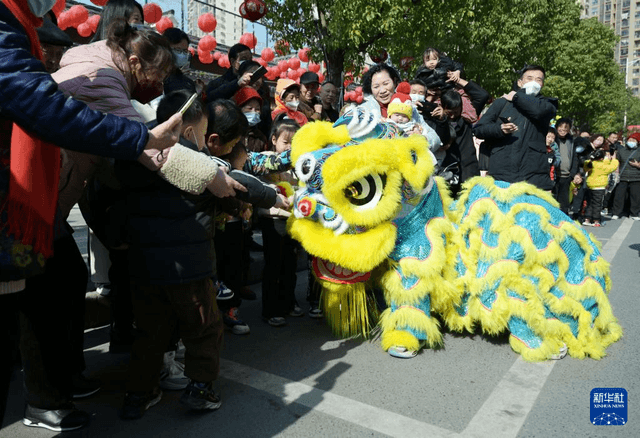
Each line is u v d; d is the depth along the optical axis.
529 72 4.71
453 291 3.29
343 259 3.06
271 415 2.55
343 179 2.88
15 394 2.80
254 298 4.50
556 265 3.18
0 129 1.67
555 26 25.36
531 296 3.13
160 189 2.30
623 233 8.47
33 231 1.76
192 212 2.35
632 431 2.38
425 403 2.65
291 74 12.14
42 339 2.32
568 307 3.16
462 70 5.82
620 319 3.95
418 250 3.22
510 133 4.66
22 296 2.26
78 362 2.63
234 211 2.62
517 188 3.34
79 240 5.92
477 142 6.36
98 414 2.58
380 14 11.10
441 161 4.76
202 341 2.50
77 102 1.68
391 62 14.19
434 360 3.19
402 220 3.21
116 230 2.44
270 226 3.74
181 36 3.97
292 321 3.98
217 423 2.48
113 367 3.11
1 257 1.67
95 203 2.58
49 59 2.60
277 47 12.78
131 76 2.39
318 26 12.29
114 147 1.75
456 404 2.63
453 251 3.41
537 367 3.07
